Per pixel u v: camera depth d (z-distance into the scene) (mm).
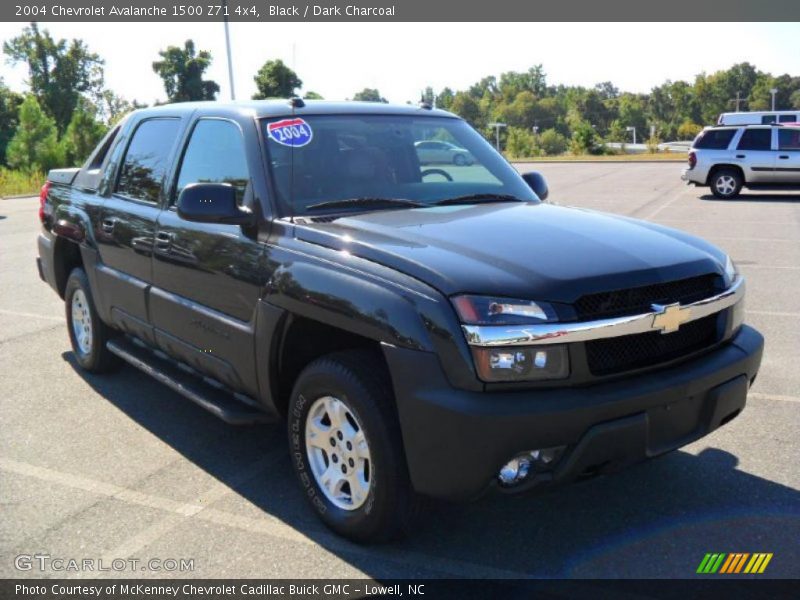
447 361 2980
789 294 8195
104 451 4527
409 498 3254
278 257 3678
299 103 4457
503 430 2896
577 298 3033
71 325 6047
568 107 156250
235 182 4152
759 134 18875
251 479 4160
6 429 4859
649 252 3420
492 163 4812
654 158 41094
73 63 58438
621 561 3303
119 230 5012
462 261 3178
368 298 3209
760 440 4477
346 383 3285
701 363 3348
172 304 4465
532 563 3307
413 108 4934
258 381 3859
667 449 3242
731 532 3508
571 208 4277
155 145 5004
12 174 28391
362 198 4086
